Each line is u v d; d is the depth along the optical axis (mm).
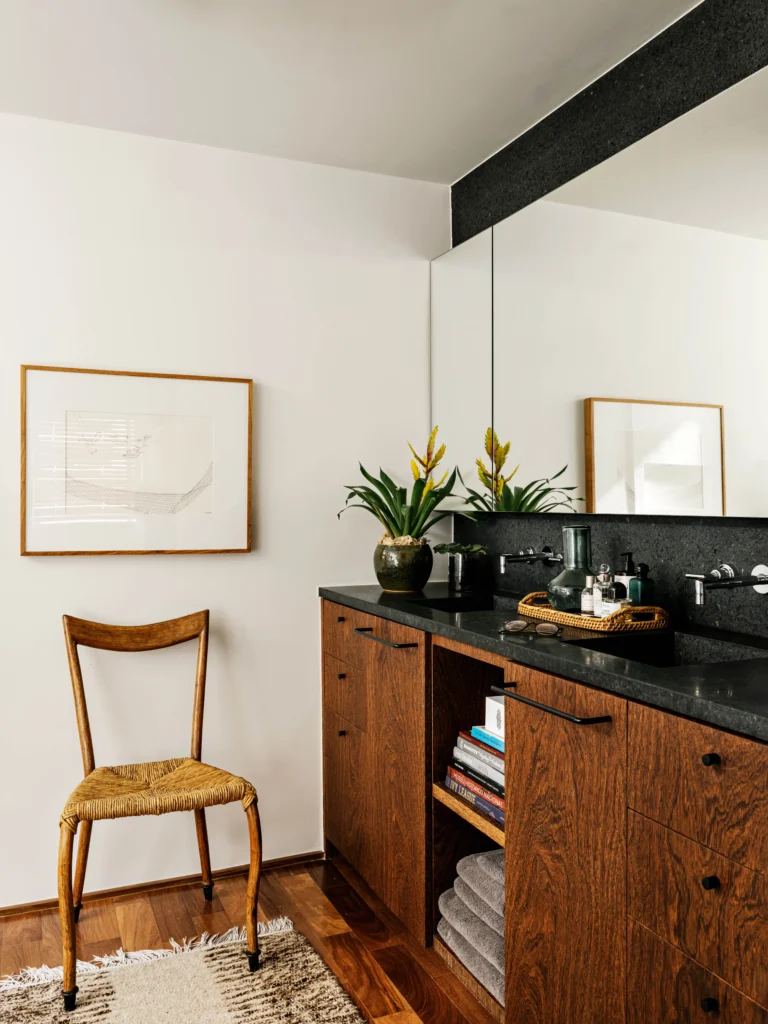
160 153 2592
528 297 2436
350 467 2861
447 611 2410
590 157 2273
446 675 2121
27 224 2432
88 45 2053
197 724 2494
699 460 1816
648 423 1981
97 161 2514
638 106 2098
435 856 2125
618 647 1847
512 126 2541
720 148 1784
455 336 2838
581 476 2215
